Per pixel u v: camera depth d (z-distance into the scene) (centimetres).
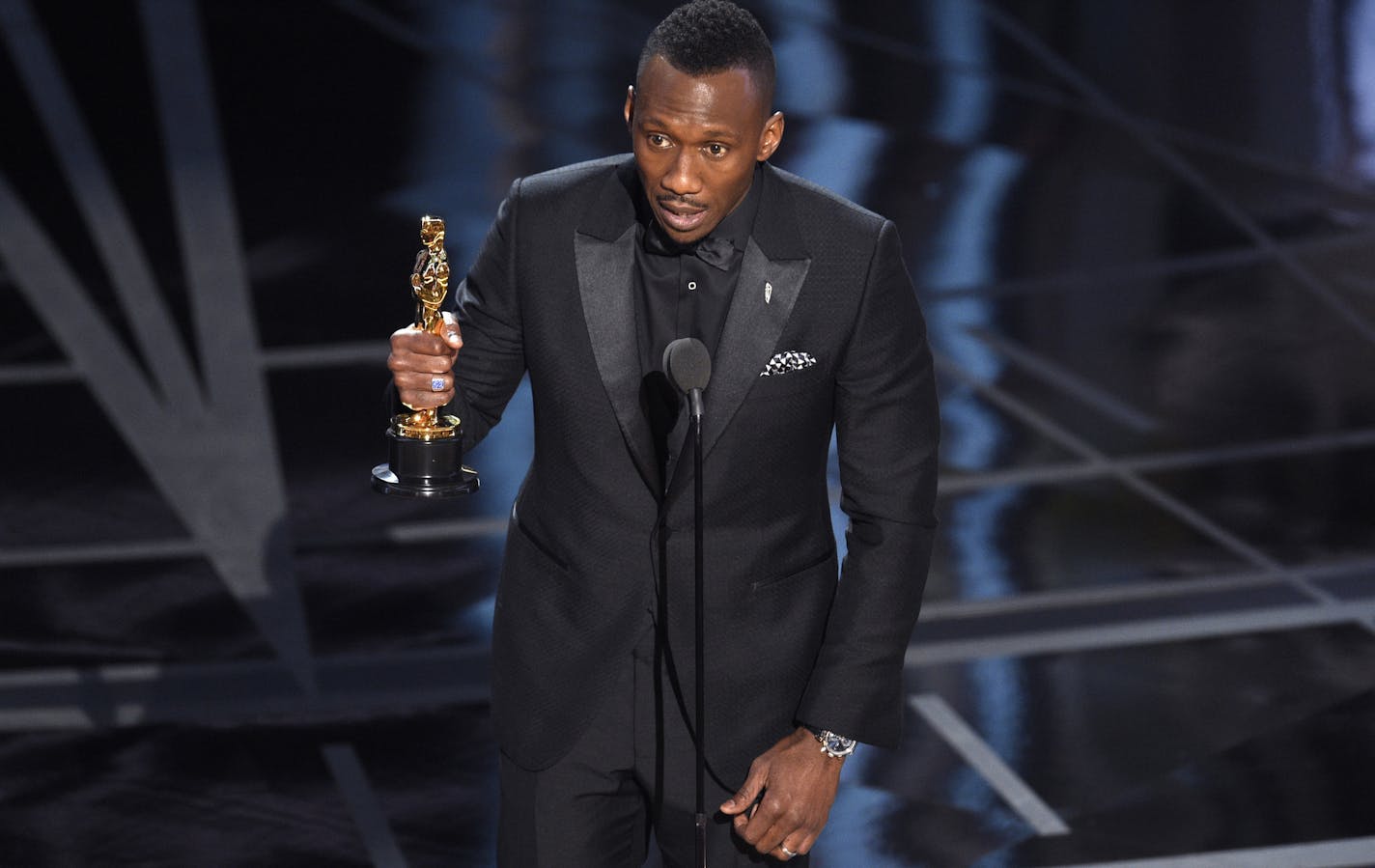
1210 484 2316
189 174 3378
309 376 2573
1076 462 2369
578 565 916
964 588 2009
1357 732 1717
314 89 3866
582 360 891
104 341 2672
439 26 4362
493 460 2323
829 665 901
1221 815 1566
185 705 1738
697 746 873
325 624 1909
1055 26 4625
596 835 953
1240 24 4644
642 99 794
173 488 2233
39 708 1722
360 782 1605
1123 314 2917
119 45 4022
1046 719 1730
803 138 3722
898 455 909
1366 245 3294
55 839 1501
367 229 3152
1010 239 3241
